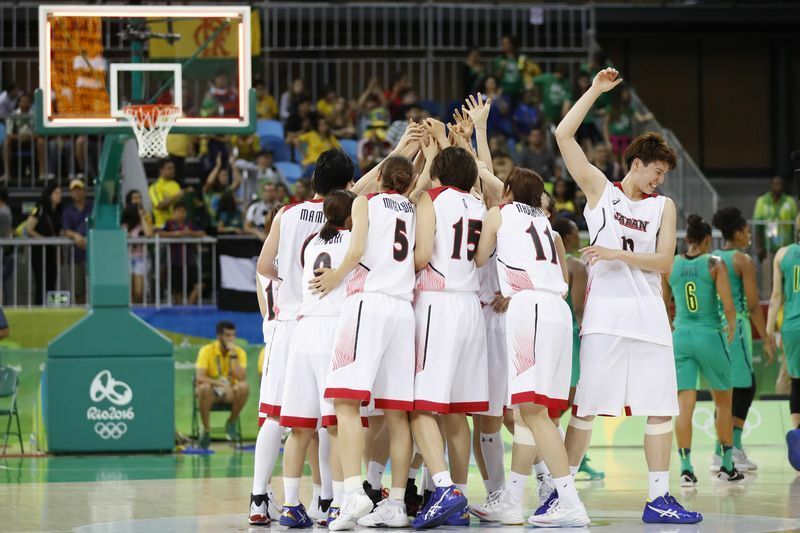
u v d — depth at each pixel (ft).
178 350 45.91
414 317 21.52
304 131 61.77
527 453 21.81
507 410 26.00
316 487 24.38
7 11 65.36
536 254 21.49
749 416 43.80
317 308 22.12
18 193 58.18
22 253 49.85
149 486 30.07
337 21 69.21
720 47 78.84
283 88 68.95
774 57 78.89
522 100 64.54
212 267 50.37
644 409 21.34
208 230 54.65
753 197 78.79
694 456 38.68
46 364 40.68
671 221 21.81
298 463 22.11
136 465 36.70
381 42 71.51
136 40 38.22
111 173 39.75
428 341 21.36
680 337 30.09
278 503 26.00
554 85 65.05
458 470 22.04
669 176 57.82
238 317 49.52
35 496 27.63
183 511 24.52
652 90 78.84
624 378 21.45
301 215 23.09
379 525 21.11
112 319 40.91
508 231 21.63
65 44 37.19
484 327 22.02
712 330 29.91
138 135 37.09
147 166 60.18
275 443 22.49
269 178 56.65
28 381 44.47
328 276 21.44
